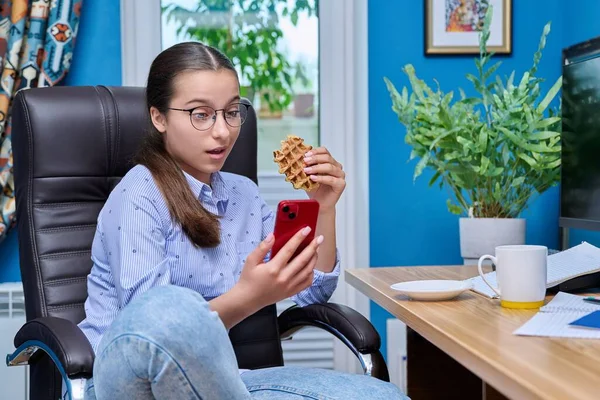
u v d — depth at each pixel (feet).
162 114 4.66
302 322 5.12
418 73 8.51
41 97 5.31
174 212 4.58
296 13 8.65
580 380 2.61
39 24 7.72
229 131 4.61
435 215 8.54
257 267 4.07
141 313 3.14
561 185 5.96
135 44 8.33
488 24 7.08
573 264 4.89
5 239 7.98
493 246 6.66
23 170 5.23
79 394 3.82
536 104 8.52
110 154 5.41
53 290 5.05
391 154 8.51
